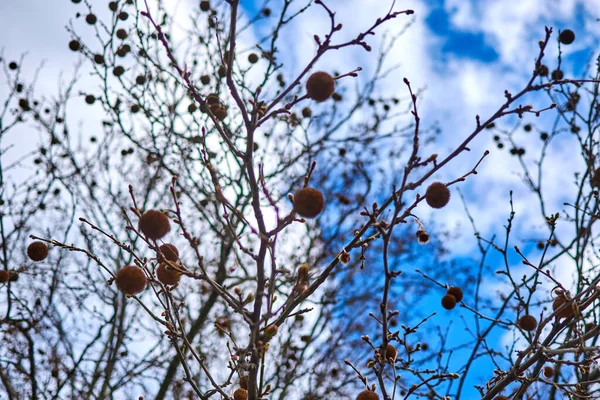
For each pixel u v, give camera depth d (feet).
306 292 10.55
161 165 23.68
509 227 14.39
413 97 9.18
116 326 23.44
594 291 11.31
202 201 23.02
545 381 11.46
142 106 23.61
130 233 24.66
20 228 21.84
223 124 21.91
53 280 22.00
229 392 15.85
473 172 9.88
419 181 9.93
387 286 10.00
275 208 9.56
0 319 19.12
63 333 22.62
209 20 24.09
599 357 11.01
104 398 21.66
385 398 10.57
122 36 23.90
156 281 10.55
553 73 20.38
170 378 21.76
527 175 21.42
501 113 10.14
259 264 10.16
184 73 10.35
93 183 26.48
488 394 11.55
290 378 21.48
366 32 10.05
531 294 13.70
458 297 11.37
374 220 9.99
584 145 19.43
